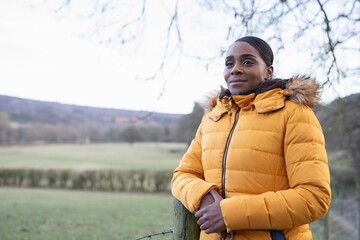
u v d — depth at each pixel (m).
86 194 14.64
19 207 9.87
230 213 1.13
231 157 1.27
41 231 7.04
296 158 1.15
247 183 1.21
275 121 1.23
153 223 7.97
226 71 1.40
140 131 61.31
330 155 8.34
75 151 50.41
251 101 1.33
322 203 1.09
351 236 6.31
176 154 41.59
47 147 57.88
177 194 1.40
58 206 10.35
